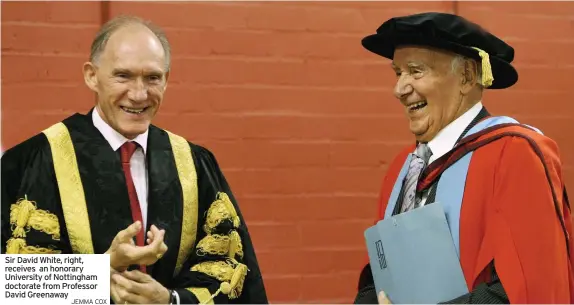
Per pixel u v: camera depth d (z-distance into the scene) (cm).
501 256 212
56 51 331
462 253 218
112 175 228
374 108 353
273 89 347
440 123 232
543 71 363
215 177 245
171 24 339
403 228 221
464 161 226
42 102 329
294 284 348
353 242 352
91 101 333
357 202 352
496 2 361
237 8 344
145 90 220
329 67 350
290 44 348
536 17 363
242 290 237
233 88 344
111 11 335
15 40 328
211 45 342
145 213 229
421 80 229
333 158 351
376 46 251
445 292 216
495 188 219
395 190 242
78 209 223
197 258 231
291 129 348
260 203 345
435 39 227
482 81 224
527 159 218
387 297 223
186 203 234
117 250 208
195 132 340
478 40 228
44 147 228
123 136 232
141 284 209
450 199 224
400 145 355
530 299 207
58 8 332
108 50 219
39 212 220
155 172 233
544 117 363
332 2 351
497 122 231
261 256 346
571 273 220
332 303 350
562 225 216
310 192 349
